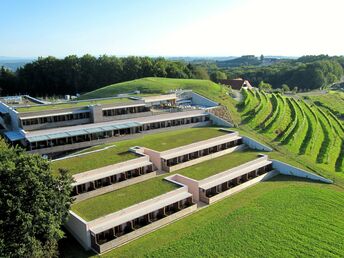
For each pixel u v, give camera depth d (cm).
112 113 9738
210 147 8150
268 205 6269
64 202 4612
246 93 14662
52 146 7975
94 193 5912
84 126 8700
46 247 4297
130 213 5234
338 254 4809
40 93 18438
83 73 18425
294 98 17050
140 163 6762
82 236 4881
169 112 10662
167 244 4934
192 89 13988
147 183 6297
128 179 6444
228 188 6806
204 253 4728
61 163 6550
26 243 3988
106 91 14225
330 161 9162
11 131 8819
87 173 6006
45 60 18688
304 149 9525
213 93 13788
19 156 4481
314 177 7781
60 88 18575
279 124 11212
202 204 6288
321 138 10969
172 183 6262
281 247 4928
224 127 10725
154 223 5366
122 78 18562
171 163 7394
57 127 8950
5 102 10700
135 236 5119
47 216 4228
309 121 12388
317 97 19712
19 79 18300
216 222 5584
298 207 6234
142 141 8644
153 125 9894
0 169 4131
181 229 5366
